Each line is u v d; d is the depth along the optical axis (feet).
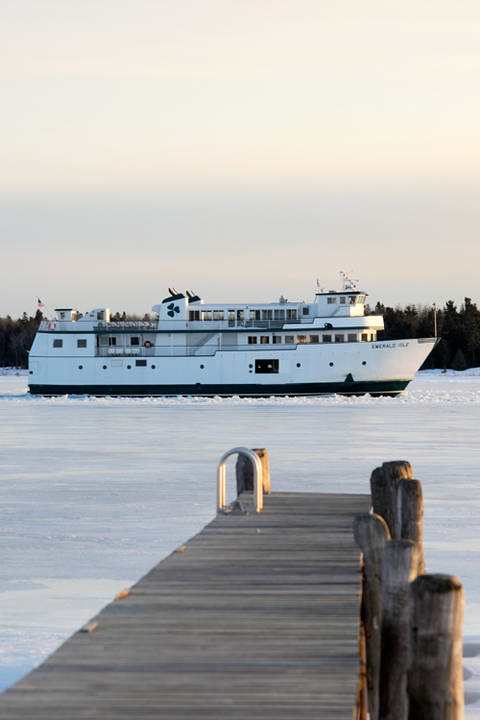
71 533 228.22
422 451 435.53
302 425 602.44
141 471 362.53
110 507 269.44
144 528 234.58
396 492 160.86
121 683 75.66
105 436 526.16
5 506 271.90
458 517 248.11
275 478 330.95
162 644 87.45
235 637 90.22
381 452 431.02
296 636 90.79
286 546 143.02
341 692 73.61
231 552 138.31
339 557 133.90
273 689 74.33
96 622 95.55
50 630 144.05
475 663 131.95
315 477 334.03
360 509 184.96
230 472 358.84
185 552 138.31
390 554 94.89
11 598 164.55
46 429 577.43
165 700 71.72
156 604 104.73
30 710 69.36
